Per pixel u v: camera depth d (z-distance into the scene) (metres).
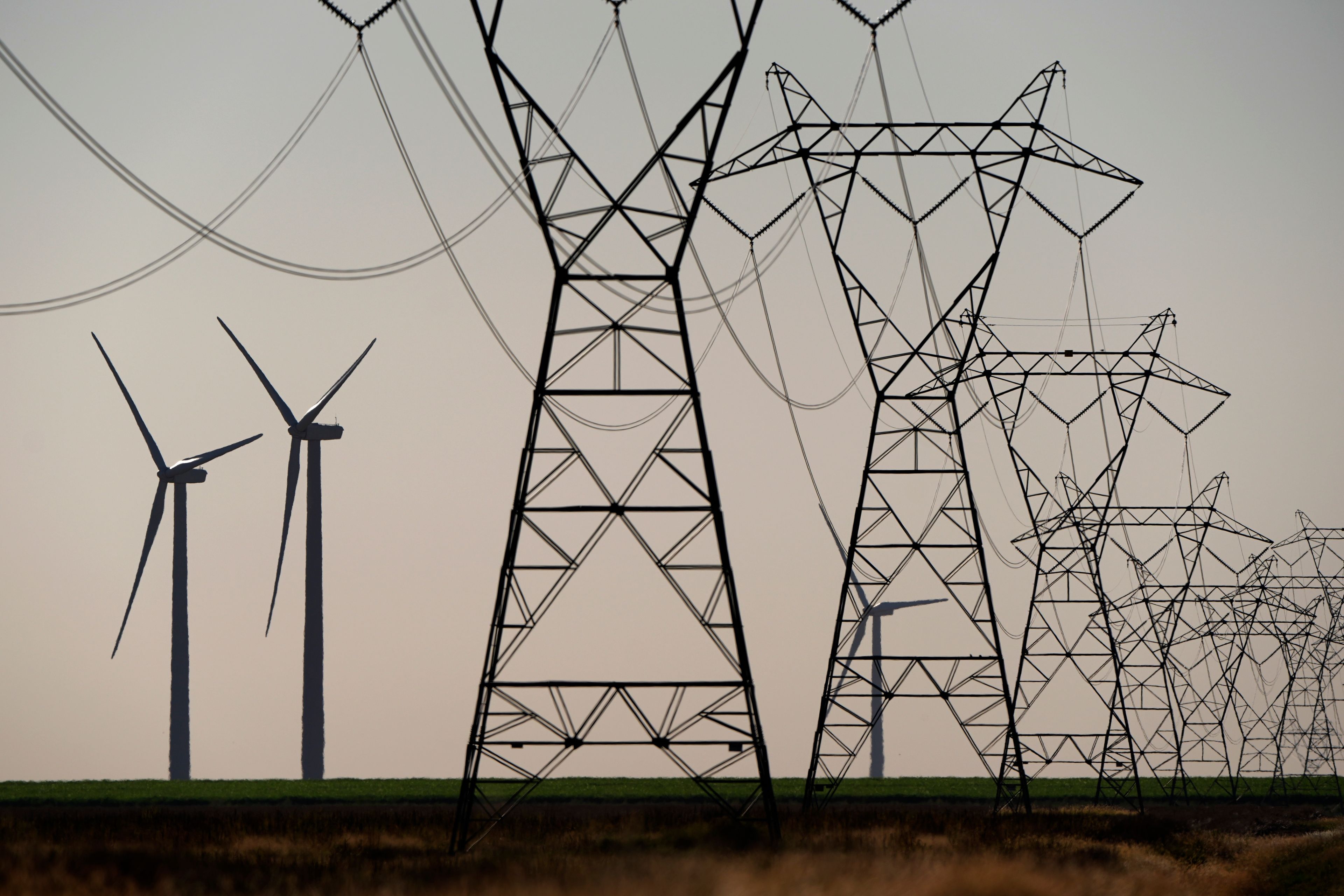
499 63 70.44
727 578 72.44
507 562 71.00
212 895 56.72
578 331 72.19
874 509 100.94
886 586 101.38
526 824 92.25
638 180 71.56
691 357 72.44
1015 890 60.53
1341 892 69.19
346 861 68.19
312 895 55.47
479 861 66.81
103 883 57.78
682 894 53.97
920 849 76.44
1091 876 66.06
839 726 103.81
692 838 78.94
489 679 70.88
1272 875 76.75
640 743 71.94
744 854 70.50
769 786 73.69
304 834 84.12
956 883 59.69
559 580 70.81
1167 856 82.81
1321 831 105.12
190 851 72.06
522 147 71.44
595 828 90.19
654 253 72.31
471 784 72.44
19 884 55.94
